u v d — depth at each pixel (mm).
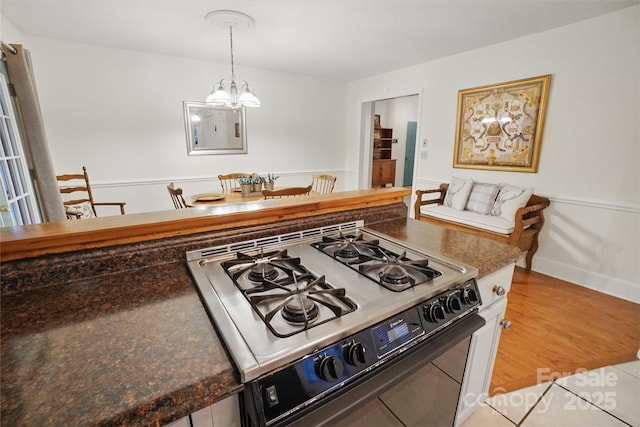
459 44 3188
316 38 3037
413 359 769
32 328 656
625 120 2408
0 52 2047
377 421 772
